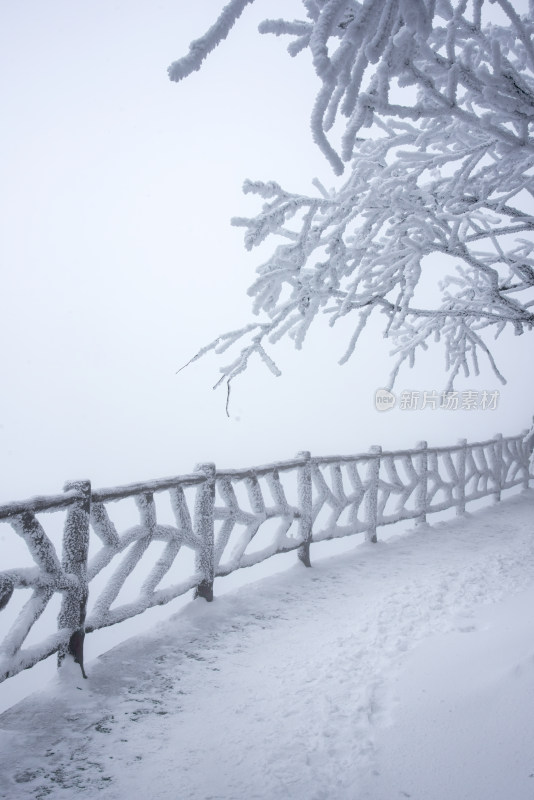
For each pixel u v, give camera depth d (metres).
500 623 3.21
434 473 7.14
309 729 2.31
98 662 3.06
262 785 1.96
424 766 1.97
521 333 4.46
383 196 3.06
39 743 2.24
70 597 2.84
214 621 3.74
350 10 1.68
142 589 3.46
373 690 2.59
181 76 1.25
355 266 3.29
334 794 1.89
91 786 1.96
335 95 1.55
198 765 2.10
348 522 5.76
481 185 3.25
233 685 2.81
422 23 1.45
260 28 1.67
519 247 4.84
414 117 1.80
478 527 6.94
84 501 2.90
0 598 2.34
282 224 2.74
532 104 2.04
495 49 1.85
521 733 2.06
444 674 2.60
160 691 2.75
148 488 3.43
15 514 2.50
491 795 1.80
